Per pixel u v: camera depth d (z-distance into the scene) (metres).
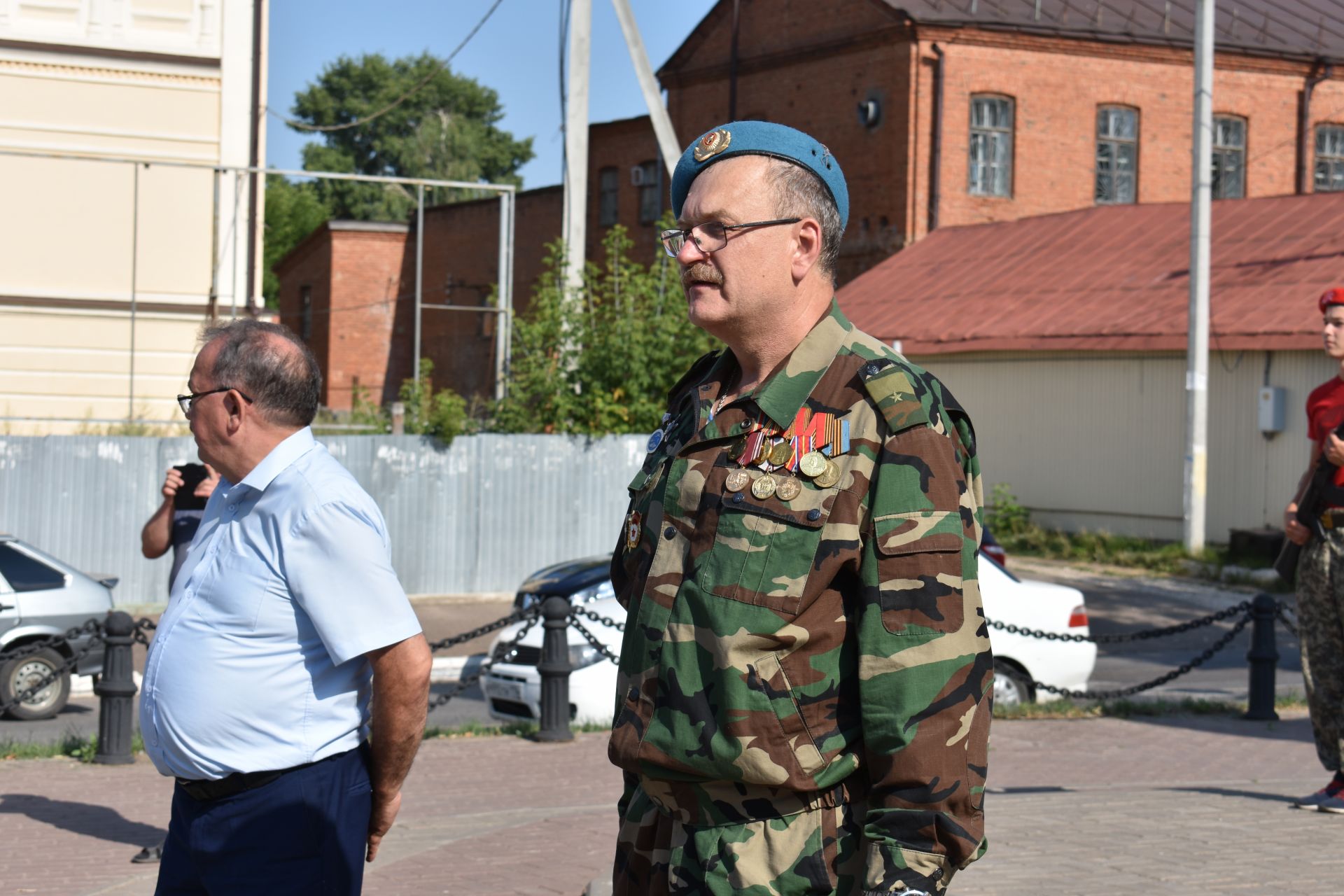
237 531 3.14
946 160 30.44
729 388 2.62
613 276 17.67
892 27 30.25
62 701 10.56
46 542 15.84
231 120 21.11
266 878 3.08
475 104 67.62
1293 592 18.28
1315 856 5.57
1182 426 21.72
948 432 2.38
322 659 3.11
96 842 6.43
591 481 17.41
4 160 20.33
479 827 6.64
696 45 35.66
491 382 41.50
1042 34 30.95
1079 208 30.12
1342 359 6.20
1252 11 34.88
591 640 9.32
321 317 43.59
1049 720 9.93
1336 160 34.88
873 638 2.26
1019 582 10.41
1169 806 6.70
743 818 2.33
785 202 2.49
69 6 20.41
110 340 20.84
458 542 17.02
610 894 5.11
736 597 2.31
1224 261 23.72
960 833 2.21
